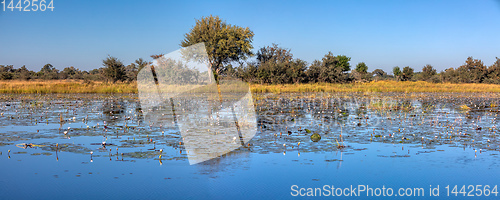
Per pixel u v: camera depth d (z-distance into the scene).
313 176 6.04
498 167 6.63
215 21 39.53
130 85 33.19
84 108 16.14
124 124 10.98
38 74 63.25
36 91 29.19
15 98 22.08
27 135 9.19
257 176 6.00
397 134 9.59
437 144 8.43
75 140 8.60
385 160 7.01
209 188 5.50
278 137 9.03
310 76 42.31
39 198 5.05
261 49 53.78
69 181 5.72
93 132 9.60
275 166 6.57
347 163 6.82
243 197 5.10
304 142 8.50
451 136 9.27
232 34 40.00
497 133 9.84
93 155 7.21
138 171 6.22
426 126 10.99
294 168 6.47
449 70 55.81
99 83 37.59
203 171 6.25
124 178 5.88
